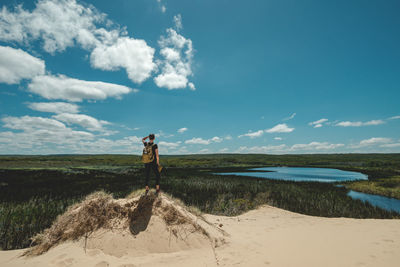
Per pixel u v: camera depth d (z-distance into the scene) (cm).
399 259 382
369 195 1988
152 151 595
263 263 392
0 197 1500
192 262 409
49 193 1731
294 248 481
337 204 1431
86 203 540
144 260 421
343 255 418
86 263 396
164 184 2414
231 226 757
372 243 488
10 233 675
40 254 438
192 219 576
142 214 542
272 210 1197
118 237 482
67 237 475
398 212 1314
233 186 2227
